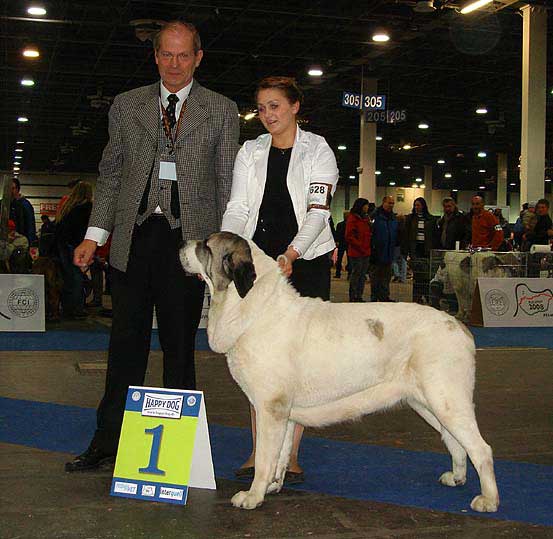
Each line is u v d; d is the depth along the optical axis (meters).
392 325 4.02
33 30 19.36
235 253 3.93
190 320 4.66
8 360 8.56
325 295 4.68
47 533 3.62
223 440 5.45
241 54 21.64
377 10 17.28
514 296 12.51
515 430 5.90
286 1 16.73
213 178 4.68
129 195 4.54
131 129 4.54
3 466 4.68
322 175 4.50
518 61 22.09
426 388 3.94
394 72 23.75
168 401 4.31
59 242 11.89
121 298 4.62
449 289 13.15
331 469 4.81
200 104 4.57
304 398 4.01
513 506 4.13
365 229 14.76
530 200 17.25
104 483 4.39
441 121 32.34
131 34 19.59
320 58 21.94
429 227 15.42
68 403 6.48
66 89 26.95
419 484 4.52
